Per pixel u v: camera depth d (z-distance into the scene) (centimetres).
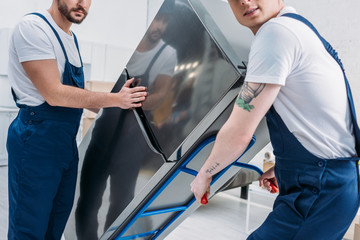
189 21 108
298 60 80
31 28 135
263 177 131
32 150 141
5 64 498
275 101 89
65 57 146
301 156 90
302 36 79
